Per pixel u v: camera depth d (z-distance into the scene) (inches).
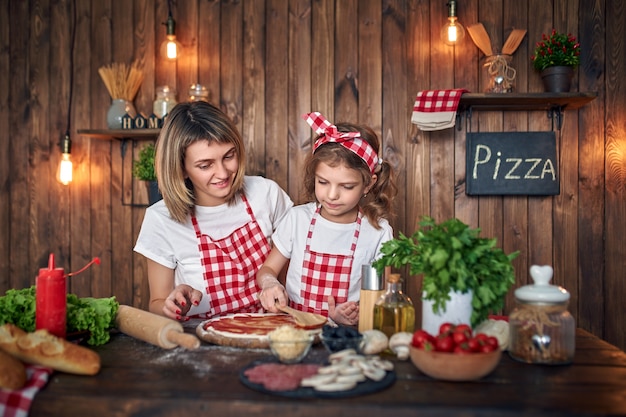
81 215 132.3
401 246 56.6
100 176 131.8
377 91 123.6
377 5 123.7
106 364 51.4
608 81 119.6
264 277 76.0
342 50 124.6
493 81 115.0
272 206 85.2
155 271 81.2
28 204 133.9
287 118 125.8
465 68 121.7
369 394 42.9
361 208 83.3
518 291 52.0
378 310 56.5
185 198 76.9
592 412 39.5
